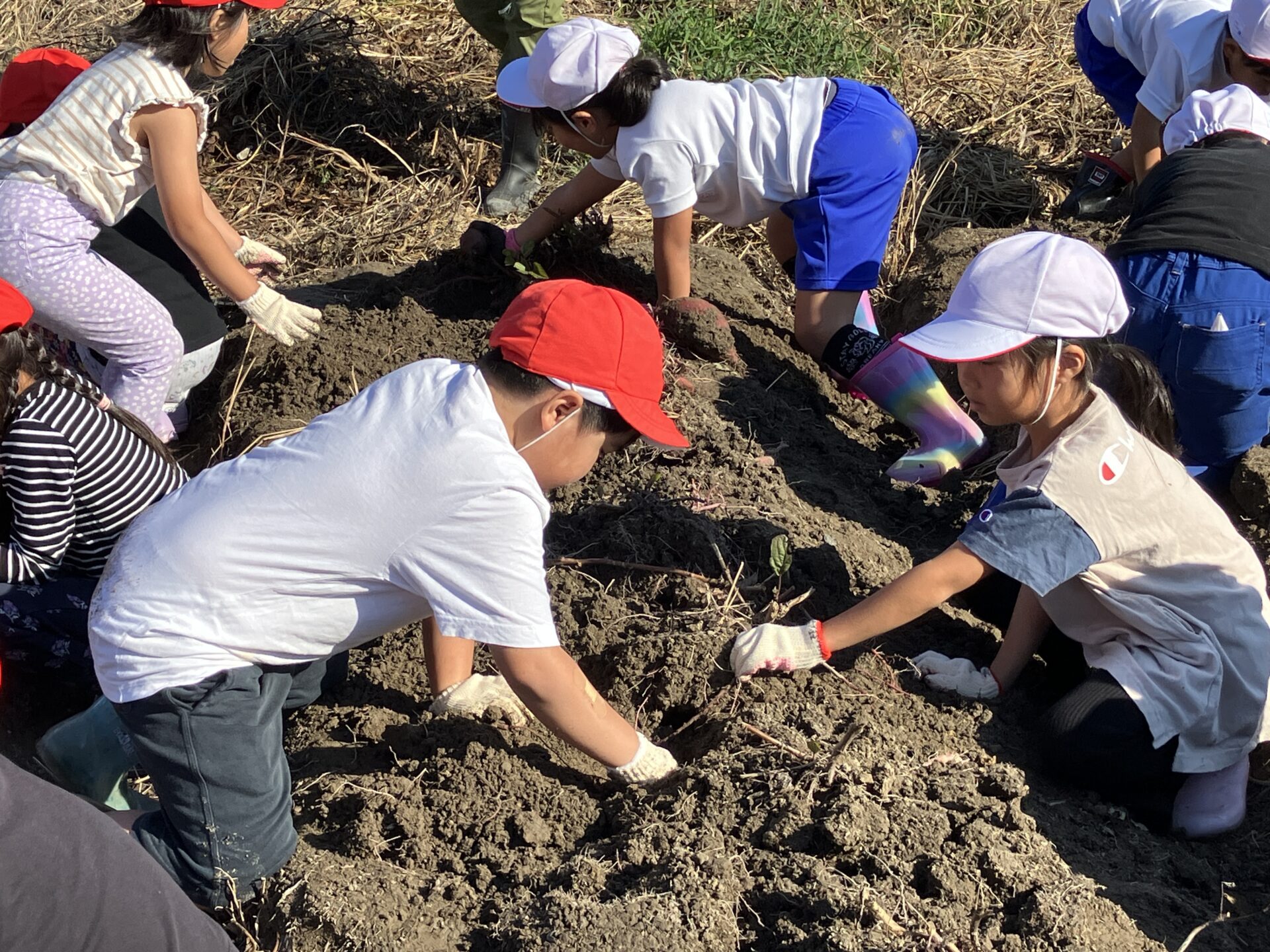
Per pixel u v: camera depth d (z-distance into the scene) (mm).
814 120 4016
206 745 2326
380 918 2379
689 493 3566
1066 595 2818
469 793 2662
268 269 4707
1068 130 6359
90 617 2381
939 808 2549
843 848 2447
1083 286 2572
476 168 6047
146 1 3512
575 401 2217
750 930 2361
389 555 2260
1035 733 2893
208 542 2277
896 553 3623
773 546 3143
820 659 2883
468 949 2369
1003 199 5887
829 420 4371
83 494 3014
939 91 6617
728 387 4215
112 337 3717
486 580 2250
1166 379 3631
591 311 2232
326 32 6602
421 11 7113
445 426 2225
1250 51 4312
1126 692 2674
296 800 2725
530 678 2334
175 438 4316
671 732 2967
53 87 3785
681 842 2496
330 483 2240
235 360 4488
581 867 2469
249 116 6336
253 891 2480
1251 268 3498
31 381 2932
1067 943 2256
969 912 2354
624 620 3184
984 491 4031
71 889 1673
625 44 3865
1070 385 2658
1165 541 2689
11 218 3498
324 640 2400
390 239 5551
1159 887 2549
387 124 6324
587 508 3576
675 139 3939
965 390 2758
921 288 5094
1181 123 3908
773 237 4816
